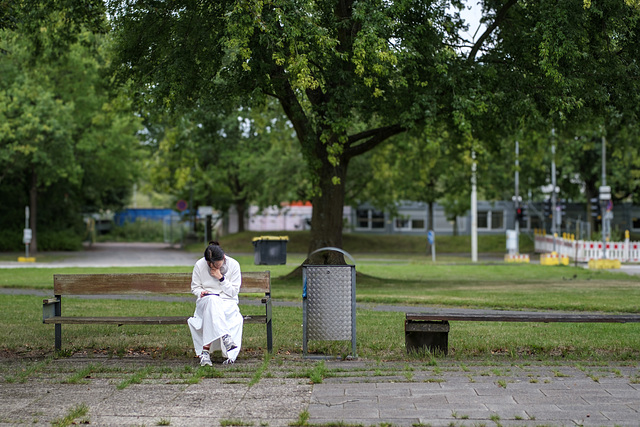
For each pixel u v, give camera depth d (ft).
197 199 158.81
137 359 24.94
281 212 186.50
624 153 101.91
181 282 25.72
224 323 23.98
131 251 148.15
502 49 56.54
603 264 102.68
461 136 65.87
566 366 23.38
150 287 25.85
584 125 67.10
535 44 51.16
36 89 116.16
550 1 47.47
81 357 25.45
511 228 185.68
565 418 16.83
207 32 48.93
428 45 50.90
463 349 26.76
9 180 148.36
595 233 131.13
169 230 202.80
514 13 57.31
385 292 53.88
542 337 29.55
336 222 62.64
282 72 51.16
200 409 17.89
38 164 126.52
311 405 18.19
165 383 20.84
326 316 24.95
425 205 190.29
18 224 152.76
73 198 166.61
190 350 26.53
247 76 50.60
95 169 150.41
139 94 55.26
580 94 50.14
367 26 45.16
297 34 42.47
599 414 17.22
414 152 86.94
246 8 41.39
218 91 53.52
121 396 19.27
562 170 146.82
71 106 121.29
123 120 134.10
